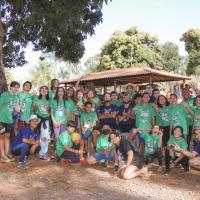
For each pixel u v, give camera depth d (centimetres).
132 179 774
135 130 920
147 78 2106
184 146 840
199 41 3719
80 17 1277
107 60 3550
